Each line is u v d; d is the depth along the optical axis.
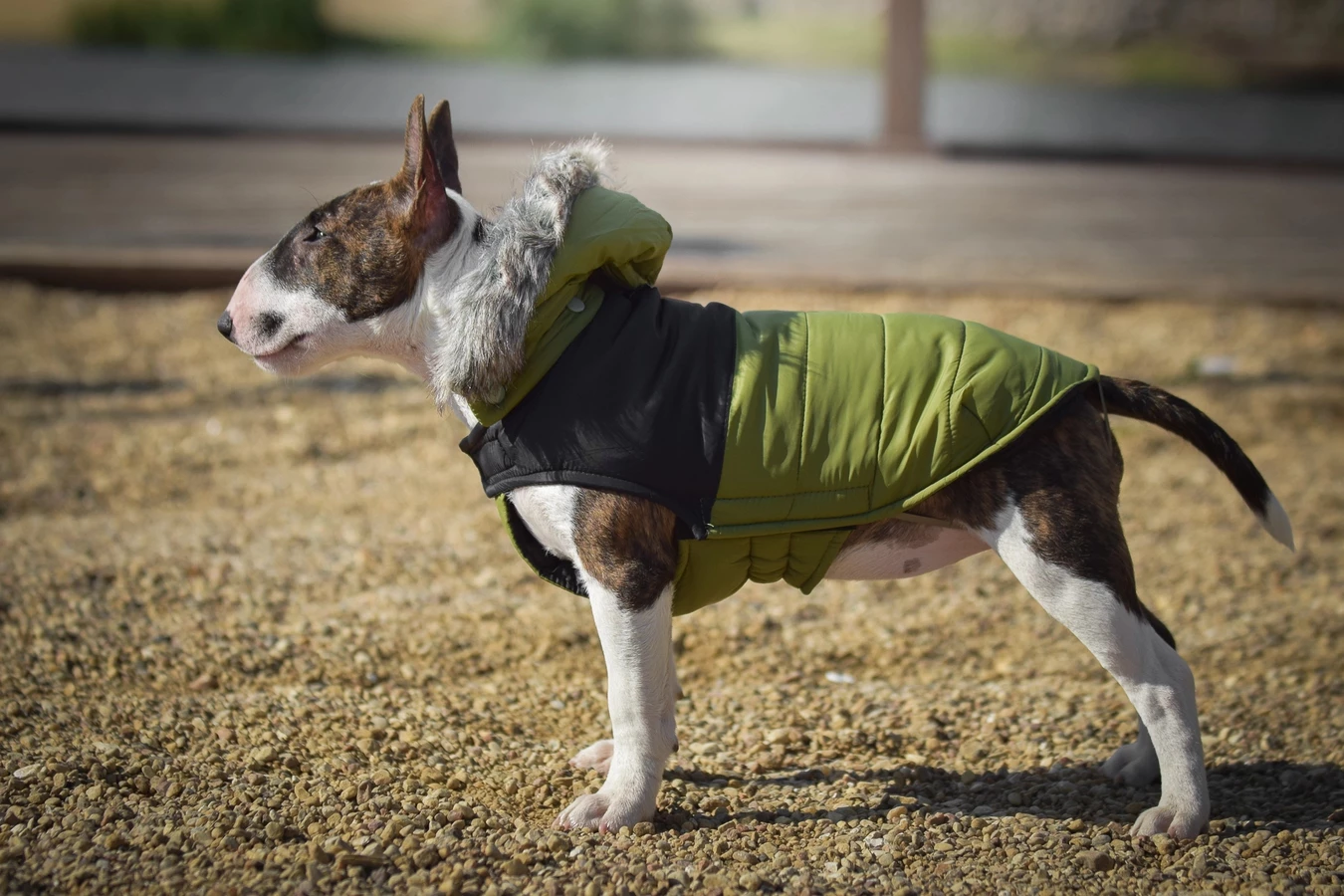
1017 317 8.61
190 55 23.38
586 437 3.13
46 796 3.37
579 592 3.43
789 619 5.07
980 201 12.29
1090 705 4.36
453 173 3.65
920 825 3.45
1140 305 8.96
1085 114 18.89
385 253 3.26
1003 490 3.20
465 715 4.19
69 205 10.90
